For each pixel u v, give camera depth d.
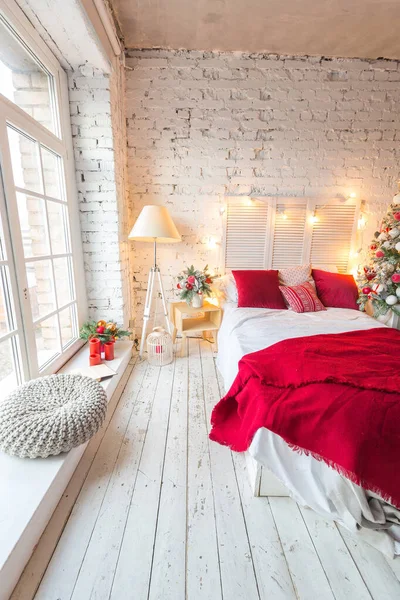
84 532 1.12
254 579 0.99
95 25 1.71
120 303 2.53
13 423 1.21
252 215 2.92
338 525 1.18
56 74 1.94
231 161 2.82
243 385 1.46
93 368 2.02
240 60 2.61
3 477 1.15
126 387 2.18
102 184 2.28
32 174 1.75
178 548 1.08
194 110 2.69
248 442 1.23
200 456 1.53
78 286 2.33
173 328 2.91
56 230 2.10
